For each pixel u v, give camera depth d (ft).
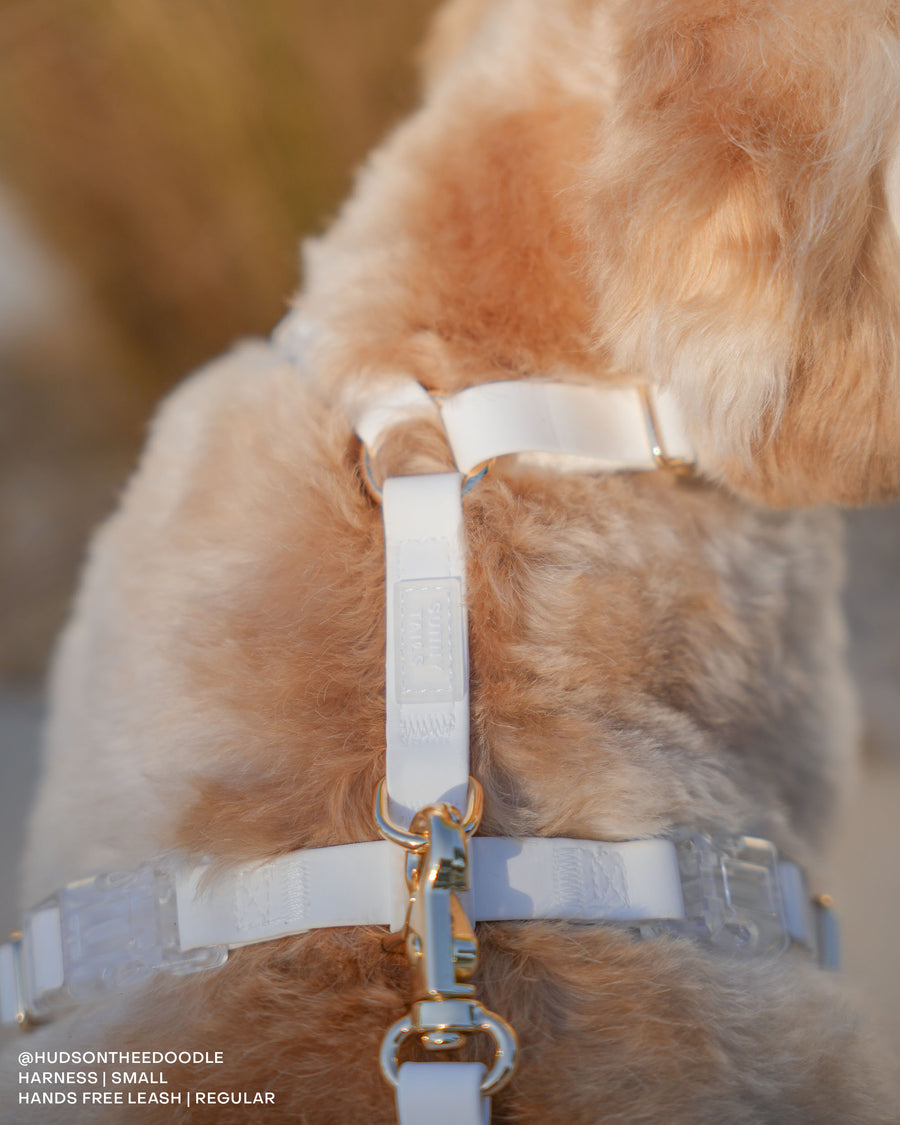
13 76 6.91
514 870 2.34
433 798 2.28
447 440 2.78
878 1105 2.45
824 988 2.68
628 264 2.55
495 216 2.97
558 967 2.30
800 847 3.09
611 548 2.79
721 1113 2.17
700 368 2.51
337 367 3.00
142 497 3.56
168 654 2.71
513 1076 2.17
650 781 2.52
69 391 7.68
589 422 2.82
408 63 7.04
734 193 2.47
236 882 2.37
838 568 4.03
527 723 2.50
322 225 7.24
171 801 2.51
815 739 3.64
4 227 7.23
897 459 2.79
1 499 7.11
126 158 7.19
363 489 2.80
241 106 7.10
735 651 3.04
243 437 3.01
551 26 3.10
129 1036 2.32
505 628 2.57
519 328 2.94
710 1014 2.32
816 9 2.47
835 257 2.52
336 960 2.30
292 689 2.52
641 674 2.70
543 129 2.98
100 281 7.40
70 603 6.70
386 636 2.49
